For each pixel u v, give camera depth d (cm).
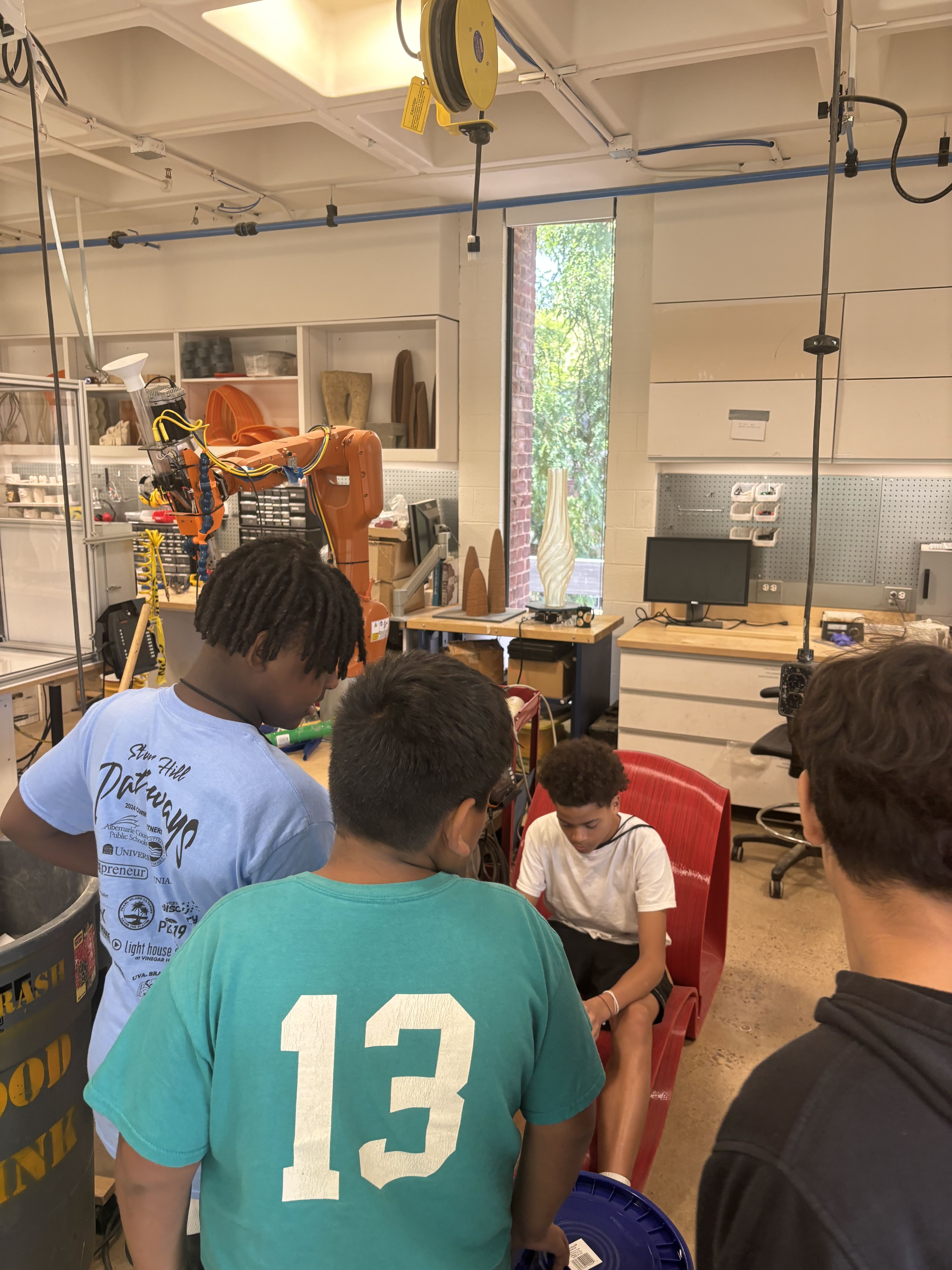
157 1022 81
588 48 295
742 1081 239
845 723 64
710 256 410
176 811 108
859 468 420
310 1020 77
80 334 377
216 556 381
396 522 464
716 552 430
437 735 81
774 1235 55
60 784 124
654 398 425
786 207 395
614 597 483
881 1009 58
